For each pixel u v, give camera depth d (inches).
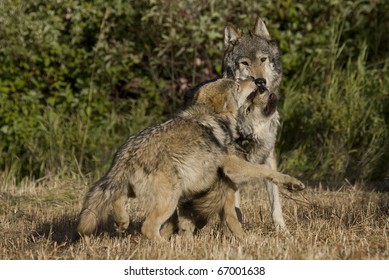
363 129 700.7
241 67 499.5
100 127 733.9
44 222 492.1
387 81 724.7
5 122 733.9
